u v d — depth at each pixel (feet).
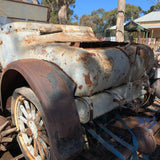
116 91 6.45
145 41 53.67
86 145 5.69
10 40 7.16
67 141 4.53
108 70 5.70
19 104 6.07
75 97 5.33
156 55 12.91
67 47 5.49
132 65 6.67
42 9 10.57
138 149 6.26
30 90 5.35
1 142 5.92
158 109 9.25
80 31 9.28
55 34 7.96
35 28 7.60
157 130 7.55
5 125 6.02
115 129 7.09
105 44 7.12
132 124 7.93
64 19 30.76
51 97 4.52
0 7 8.87
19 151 7.18
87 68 5.05
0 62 7.93
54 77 4.84
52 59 5.47
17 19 9.68
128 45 7.13
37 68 4.93
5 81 5.99
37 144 5.47
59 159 4.38
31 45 6.68
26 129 6.02
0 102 6.68
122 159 5.30
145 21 64.28
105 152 5.90
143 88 7.57
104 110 5.80
